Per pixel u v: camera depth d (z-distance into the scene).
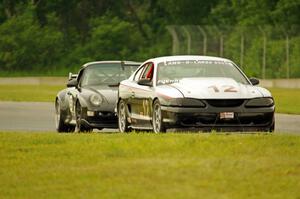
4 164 39.06
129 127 57.00
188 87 51.62
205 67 54.66
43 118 80.44
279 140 43.09
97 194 32.19
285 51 178.38
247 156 38.81
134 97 55.66
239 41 173.50
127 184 33.53
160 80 53.94
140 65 62.53
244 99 51.00
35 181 35.09
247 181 33.69
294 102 112.00
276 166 36.28
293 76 178.62
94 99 62.94
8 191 33.47
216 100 50.75
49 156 41.00
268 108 51.22
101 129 65.06
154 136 46.34
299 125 70.88
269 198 31.16
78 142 45.16
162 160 38.16
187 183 33.44
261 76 175.50
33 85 187.75
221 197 31.06
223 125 50.81
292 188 32.62
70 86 65.69
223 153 39.66
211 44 168.12
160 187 32.84
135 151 41.00
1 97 125.44
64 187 33.75
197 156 39.09
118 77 66.06
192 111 50.53
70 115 65.56
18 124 73.19
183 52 168.88
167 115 51.03
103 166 37.41
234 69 54.91
